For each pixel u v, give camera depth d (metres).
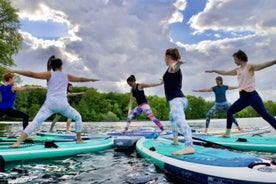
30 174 4.34
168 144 6.02
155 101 64.38
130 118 9.34
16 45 29.86
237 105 7.03
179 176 4.05
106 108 67.69
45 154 5.61
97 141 7.26
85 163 5.25
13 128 18.42
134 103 46.22
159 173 4.43
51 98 5.85
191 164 3.92
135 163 5.20
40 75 5.73
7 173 4.39
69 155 6.06
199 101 62.50
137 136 8.02
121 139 6.85
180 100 4.89
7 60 28.56
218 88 9.45
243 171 3.35
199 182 3.69
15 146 5.60
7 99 6.88
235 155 4.31
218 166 3.65
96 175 4.32
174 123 5.86
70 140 7.30
